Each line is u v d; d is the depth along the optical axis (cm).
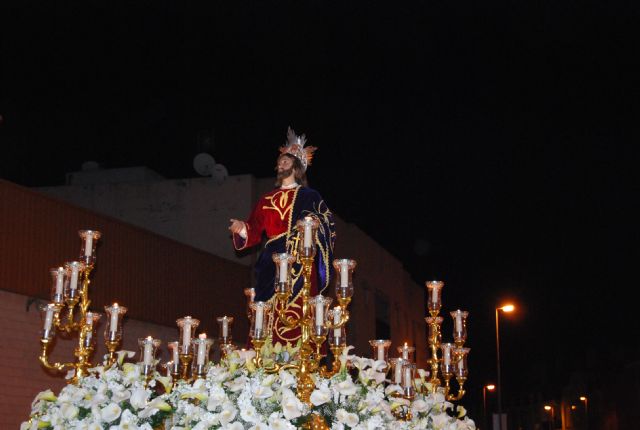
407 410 693
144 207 2330
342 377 602
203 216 2297
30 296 1445
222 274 2006
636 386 4566
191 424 548
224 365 624
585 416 5369
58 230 1528
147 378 606
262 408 551
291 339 760
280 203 818
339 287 614
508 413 6588
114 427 546
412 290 3922
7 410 1380
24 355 1423
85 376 645
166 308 1805
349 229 2956
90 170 2547
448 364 807
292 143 869
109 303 1641
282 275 617
